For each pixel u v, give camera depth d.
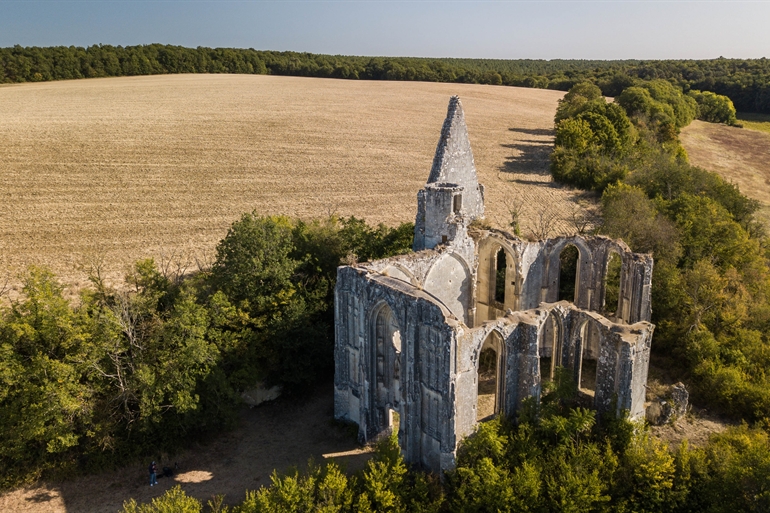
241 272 41.53
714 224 57.22
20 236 62.66
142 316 36.75
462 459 30.00
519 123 144.88
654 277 47.44
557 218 74.88
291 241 45.25
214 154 101.44
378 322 34.41
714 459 28.64
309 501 26.78
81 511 31.14
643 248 51.72
